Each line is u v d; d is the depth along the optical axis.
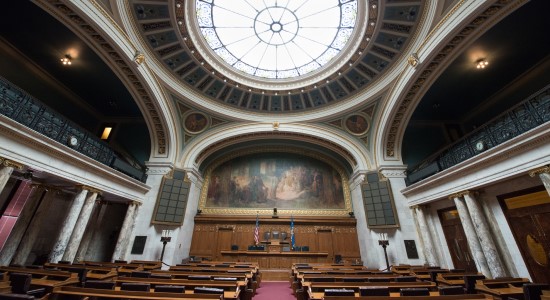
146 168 10.68
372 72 9.84
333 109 11.52
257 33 10.12
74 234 6.96
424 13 7.19
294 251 11.20
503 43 7.31
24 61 8.30
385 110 10.27
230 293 3.62
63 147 6.23
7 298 2.16
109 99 10.48
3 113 5.21
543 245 5.59
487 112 10.06
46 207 7.75
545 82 7.93
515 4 5.54
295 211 12.38
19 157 5.32
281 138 12.53
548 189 4.80
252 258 11.11
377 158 10.91
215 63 10.15
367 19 7.98
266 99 11.78
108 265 6.88
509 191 6.27
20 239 7.15
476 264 7.05
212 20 9.32
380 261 9.45
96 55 8.23
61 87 9.55
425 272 6.22
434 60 7.51
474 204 6.72
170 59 9.34
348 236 11.73
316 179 13.32
